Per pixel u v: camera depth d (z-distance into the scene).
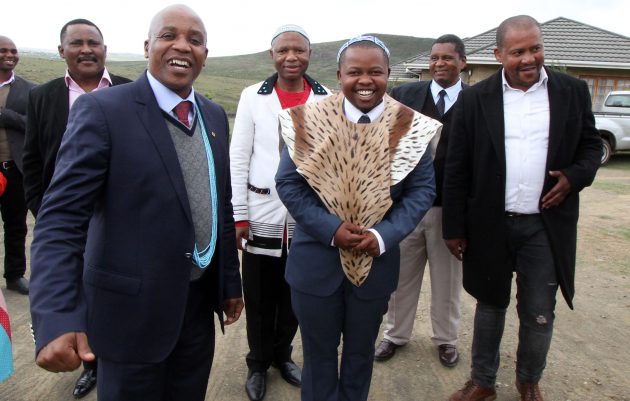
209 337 2.20
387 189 2.20
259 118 2.95
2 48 4.26
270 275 3.06
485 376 2.88
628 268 5.34
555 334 3.90
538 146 2.59
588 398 3.05
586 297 4.61
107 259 1.81
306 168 2.20
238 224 2.97
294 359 3.54
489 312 2.82
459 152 2.77
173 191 1.82
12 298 4.48
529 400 2.83
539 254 2.64
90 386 3.10
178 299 1.88
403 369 3.42
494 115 2.63
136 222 1.80
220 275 2.11
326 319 2.32
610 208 8.17
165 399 2.20
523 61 2.48
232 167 2.98
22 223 4.55
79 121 1.73
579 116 2.59
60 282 1.54
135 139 1.77
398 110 2.34
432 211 3.34
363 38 2.21
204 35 1.95
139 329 1.84
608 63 14.85
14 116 4.24
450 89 3.33
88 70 3.12
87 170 1.70
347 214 2.20
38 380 3.25
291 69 2.90
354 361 2.39
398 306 3.52
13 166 4.38
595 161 2.61
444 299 3.44
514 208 2.64
